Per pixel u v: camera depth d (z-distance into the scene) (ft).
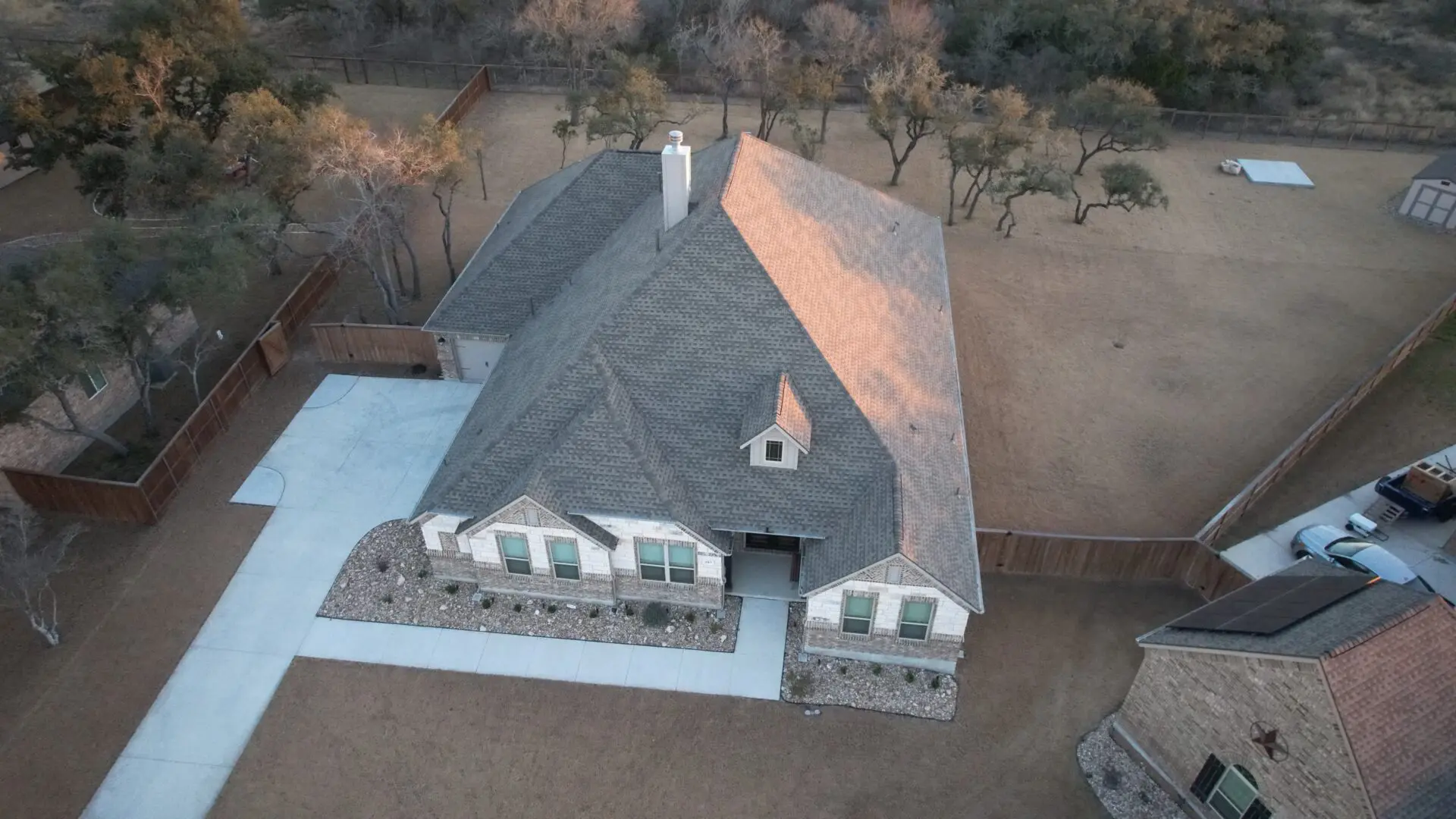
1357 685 61.52
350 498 105.91
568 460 85.92
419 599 94.22
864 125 202.90
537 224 118.11
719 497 86.89
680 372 89.76
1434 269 151.53
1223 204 172.76
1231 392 123.54
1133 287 146.82
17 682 86.33
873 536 80.64
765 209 99.60
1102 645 90.02
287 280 145.07
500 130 197.26
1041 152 190.70
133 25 145.69
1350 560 93.45
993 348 131.64
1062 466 110.83
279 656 88.99
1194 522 103.55
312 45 242.17
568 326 100.17
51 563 88.84
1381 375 122.52
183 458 107.04
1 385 90.68
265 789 78.33
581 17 203.62
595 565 89.66
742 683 86.43
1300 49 214.69
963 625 82.74
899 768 79.66
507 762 80.12
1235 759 69.82
